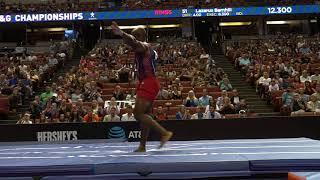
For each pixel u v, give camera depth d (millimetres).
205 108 14117
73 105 14562
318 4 30250
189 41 29078
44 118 14359
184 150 6043
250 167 4664
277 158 4738
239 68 23078
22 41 36188
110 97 16828
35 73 21562
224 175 4656
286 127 12812
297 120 12836
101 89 17719
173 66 21500
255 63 21859
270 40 29203
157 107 14578
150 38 34812
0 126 12836
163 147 6598
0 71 22031
